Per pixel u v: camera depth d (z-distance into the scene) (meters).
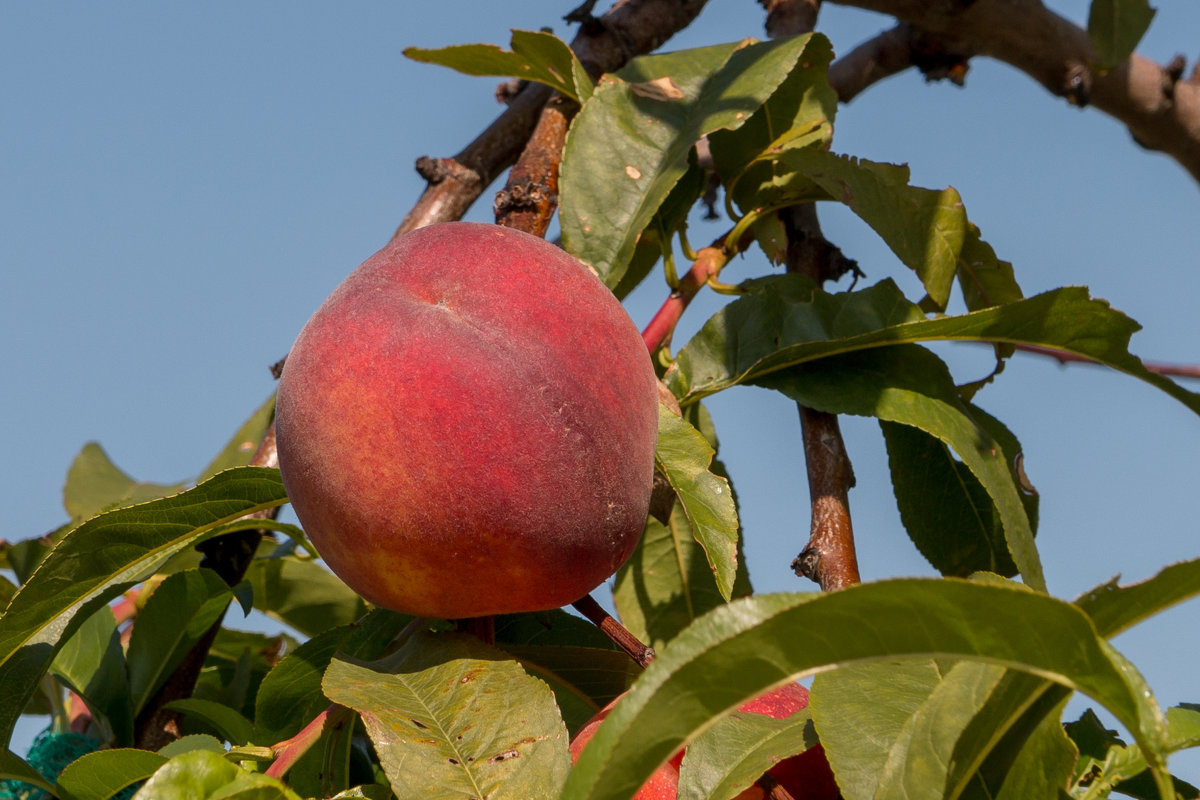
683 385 2.08
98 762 1.59
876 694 1.36
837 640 1.02
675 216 2.29
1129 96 3.60
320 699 1.94
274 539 2.79
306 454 1.50
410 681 1.53
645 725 0.99
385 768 1.35
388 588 1.54
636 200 2.12
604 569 1.57
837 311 2.12
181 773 1.36
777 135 2.38
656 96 2.25
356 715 1.78
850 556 1.94
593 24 2.74
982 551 2.28
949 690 1.24
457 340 1.47
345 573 1.57
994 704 1.17
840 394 2.00
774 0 2.81
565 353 1.51
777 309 2.13
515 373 1.46
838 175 2.23
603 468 1.51
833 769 1.29
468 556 1.47
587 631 1.90
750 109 2.14
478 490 1.44
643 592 2.45
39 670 1.89
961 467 2.29
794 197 2.37
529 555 1.48
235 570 2.27
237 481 1.83
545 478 1.46
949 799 1.18
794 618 0.99
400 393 1.44
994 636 1.02
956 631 1.02
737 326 2.12
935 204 2.26
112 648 2.17
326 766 1.80
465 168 2.74
